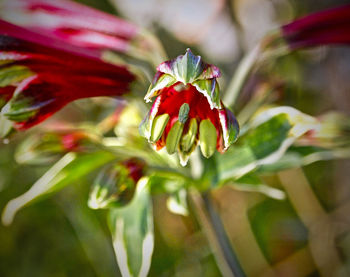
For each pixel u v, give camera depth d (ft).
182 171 0.70
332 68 1.00
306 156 0.74
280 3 1.12
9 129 0.65
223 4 1.11
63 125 0.76
